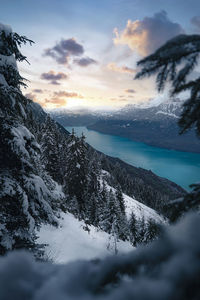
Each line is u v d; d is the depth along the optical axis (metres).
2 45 4.56
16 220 4.47
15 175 4.77
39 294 0.72
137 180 91.19
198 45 1.30
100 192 33.28
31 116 5.96
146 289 0.55
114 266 0.77
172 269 0.58
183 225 0.75
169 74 1.38
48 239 9.39
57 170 27.62
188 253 0.61
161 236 0.77
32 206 4.95
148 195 72.75
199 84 1.32
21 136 4.63
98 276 0.75
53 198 5.73
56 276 0.80
